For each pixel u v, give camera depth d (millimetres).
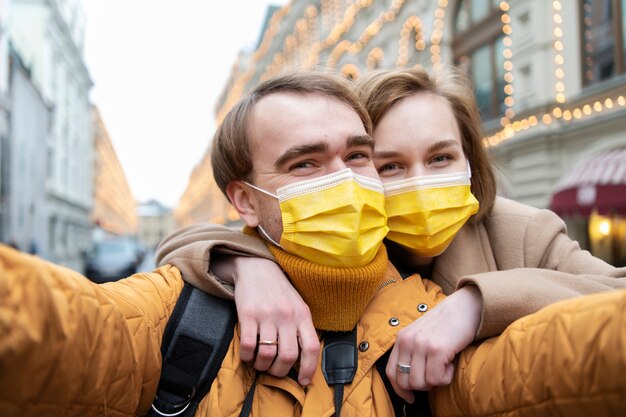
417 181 1290
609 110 7719
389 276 1229
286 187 1111
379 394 1015
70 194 28109
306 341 969
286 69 1219
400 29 13430
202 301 1079
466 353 954
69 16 28859
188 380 991
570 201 7094
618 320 588
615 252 7199
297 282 1089
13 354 540
